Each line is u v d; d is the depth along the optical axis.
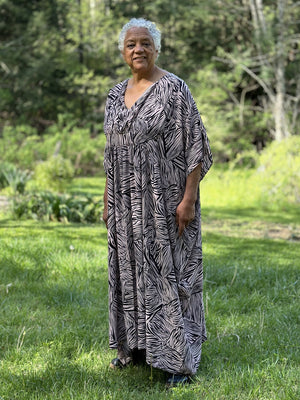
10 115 30.86
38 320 4.27
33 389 3.13
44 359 3.54
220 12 22.73
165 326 3.19
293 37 21.48
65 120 27.89
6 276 5.38
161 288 3.19
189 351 3.20
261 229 11.16
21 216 10.12
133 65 3.21
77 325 4.20
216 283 5.51
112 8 28.09
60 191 15.48
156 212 3.16
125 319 3.25
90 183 19.09
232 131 23.31
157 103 3.16
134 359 3.52
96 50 27.36
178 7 23.53
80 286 5.16
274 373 3.31
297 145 16.27
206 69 22.97
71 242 7.00
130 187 3.19
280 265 6.46
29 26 27.83
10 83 29.61
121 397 3.04
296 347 3.85
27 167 20.72
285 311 4.68
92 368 3.46
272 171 15.98
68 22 27.88
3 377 3.25
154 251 3.18
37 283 5.24
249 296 5.14
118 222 3.23
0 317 4.30
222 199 16.00
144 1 25.66
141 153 3.16
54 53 28.17
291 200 15.74
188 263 3.28
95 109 28.62
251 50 22.72
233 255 7.17
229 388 3.13
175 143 3.18
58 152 22.17
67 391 3.05
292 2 22.47
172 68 23.62
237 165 23.44
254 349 3.82
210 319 4.43
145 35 3.19
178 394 3.08
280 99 21.38
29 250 6.29
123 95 3.29
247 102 24.64
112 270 3.28
